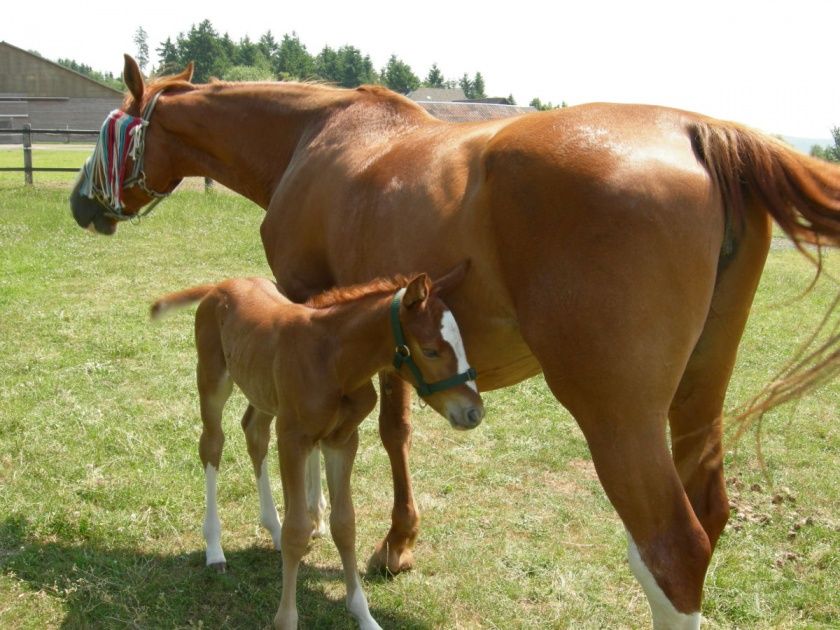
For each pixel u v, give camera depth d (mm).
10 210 12242
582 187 2324
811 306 8977
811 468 4816
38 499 3949
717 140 2453
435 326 2740
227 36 65625
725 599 3428
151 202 4727
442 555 3730
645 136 2436
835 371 2229
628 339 2275
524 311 2445
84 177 4711
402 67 73250
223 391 3684
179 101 4410
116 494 4059
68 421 4883
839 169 2414
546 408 5656
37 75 42781
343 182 3340
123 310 7406
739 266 2543
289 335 3088
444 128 3221
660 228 2275
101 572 3436
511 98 48594
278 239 3750
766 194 2402
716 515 2773
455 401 2779
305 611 3301
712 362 2678
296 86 4168
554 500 4305
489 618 3291
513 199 2445
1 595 3236
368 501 4266
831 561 3715
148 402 5340
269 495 3777
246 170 4340
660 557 2318
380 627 3145
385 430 3451
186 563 3590
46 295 7836
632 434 2322
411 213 2902
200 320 3756
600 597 3438
